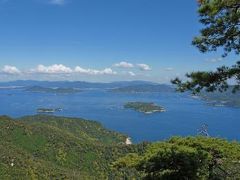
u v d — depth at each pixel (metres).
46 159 113.31
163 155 16.38
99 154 115.88
